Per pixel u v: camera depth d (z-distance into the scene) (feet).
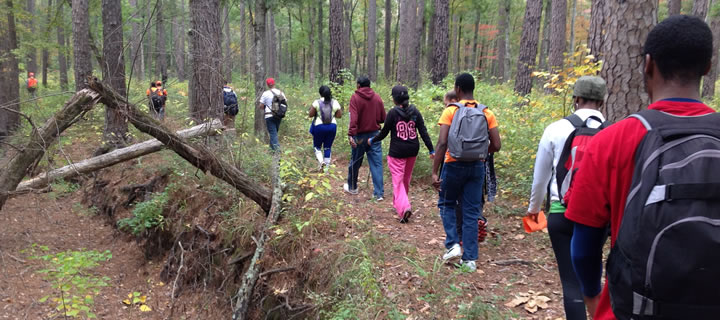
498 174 22.91
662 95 4.33
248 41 34.50
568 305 8.64
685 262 3.43
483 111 13.50
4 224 24.85
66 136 28.91
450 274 13.23
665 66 4.24
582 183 4.79
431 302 11.38
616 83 14.61
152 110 26.32
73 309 16.47
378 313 11.21
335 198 20.13
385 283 13.01
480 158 13.07
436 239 16.76
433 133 27.91
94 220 26.48
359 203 20.58
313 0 88.33
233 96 32.07
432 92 35.29
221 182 20.74
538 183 9.32
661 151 3.86
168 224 21.25
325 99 23.98
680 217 3.51
